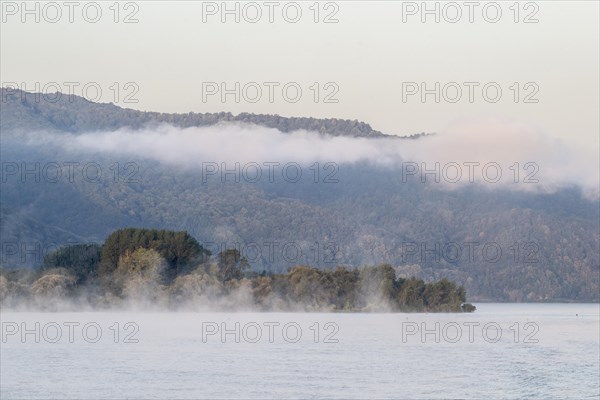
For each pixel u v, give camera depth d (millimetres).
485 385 149875
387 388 144500
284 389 141750
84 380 149250
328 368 167250
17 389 140875
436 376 159375
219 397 134500
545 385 150750
